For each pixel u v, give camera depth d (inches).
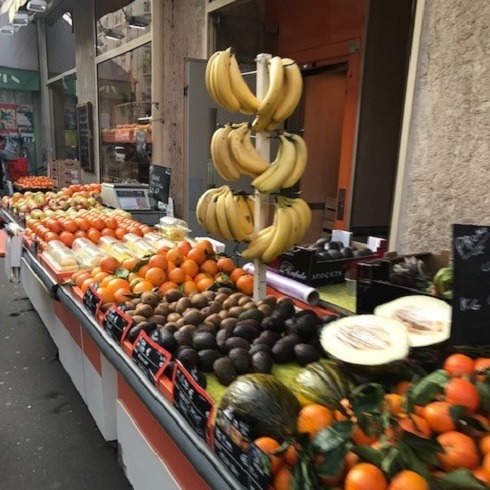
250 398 41.5
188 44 190.1
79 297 89.9
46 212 150.7
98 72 298.4
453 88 88.5
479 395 37.5
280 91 62.3
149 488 69.2
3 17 415.8
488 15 81.3
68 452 97.2
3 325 163.2
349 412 39.4
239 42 182.4
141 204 170.2
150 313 70.0
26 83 482.6
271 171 66.1
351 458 35.0
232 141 66.1
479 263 45.9
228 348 56.9
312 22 164.7
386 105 151.9
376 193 157.8
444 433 35.9
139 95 245.8
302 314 61.7
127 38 252.4
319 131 182.9
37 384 123.9
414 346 47.9
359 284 65.2
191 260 84.9
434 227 94.9
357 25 145.3
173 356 57.6
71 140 444.1
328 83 179.5
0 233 260.4
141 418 70.3
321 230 192.4
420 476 31.9
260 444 38.6
